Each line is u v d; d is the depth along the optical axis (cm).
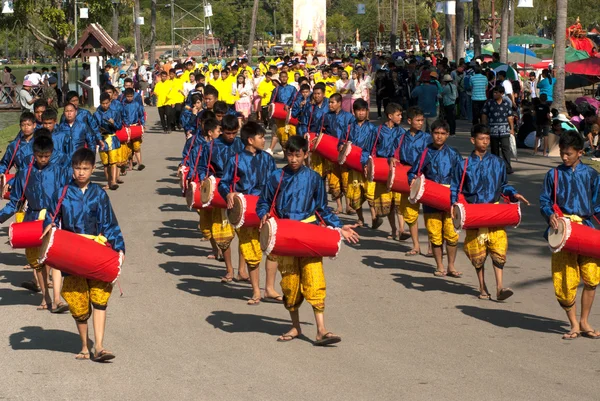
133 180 2159
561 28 2572
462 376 833
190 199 1219
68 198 858
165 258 1359
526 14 8888
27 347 937
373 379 825
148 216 1698
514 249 1406
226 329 995
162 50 13050
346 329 992
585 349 919
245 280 1224
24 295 1159
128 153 2130
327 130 1648
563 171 953
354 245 1443
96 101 4434
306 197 923
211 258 1361
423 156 1233
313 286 909
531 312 1066
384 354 900
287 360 882
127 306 1095
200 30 13200
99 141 1759
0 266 1317
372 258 1355
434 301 1112
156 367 866
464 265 1308
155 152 2733
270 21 15912
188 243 1468
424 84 2558
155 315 1055
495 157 1096
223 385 812
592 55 4788
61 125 1642
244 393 791
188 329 996
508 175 2084
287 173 927
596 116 2358
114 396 789
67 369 863
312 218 929
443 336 963
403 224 1474
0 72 9462
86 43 4781
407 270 1280
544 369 855
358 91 3005
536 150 2480
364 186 1532
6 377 843
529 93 3731
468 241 1095
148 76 4894
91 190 863
